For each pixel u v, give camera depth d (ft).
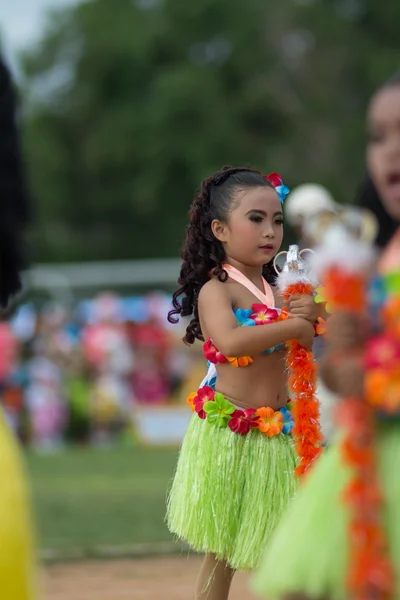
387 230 19.45
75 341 109.60
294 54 224.12
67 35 244.01
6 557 17.17
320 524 18.16
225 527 28.73
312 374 28.25
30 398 102.06
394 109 18.53
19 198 18.15
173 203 219.61
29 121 237.04
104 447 102.83
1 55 17.98
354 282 18.16
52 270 132.87
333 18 221.66
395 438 18.24
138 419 105.19
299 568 18.03
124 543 49.60
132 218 229.86
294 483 29.04
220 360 29.40
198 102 214.28
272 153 213.05
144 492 67.36
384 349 17.97
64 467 82.94
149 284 132.26
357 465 17.70
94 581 41.88
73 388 104.58
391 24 225.76
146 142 218.18
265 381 29.50
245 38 223.51
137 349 110.42
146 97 231.09
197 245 30.32
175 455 93.91
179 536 30.17
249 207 29.43
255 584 18.76
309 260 28.30
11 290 18.90
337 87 220.23
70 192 234.58
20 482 17.83
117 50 231.91
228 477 28.86
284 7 224.33
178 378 111.65
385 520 17.71
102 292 130.31
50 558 46.19
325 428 31.01
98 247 230.68
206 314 28.96
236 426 29.01
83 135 238.89
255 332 27.73
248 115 216.95
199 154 212.02
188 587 40.70
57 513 58.70
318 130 216.54
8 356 18.13
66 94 240.73
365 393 18.16
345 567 17.78
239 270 29.86
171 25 229.66
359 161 207.82
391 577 17.37
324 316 28.19
